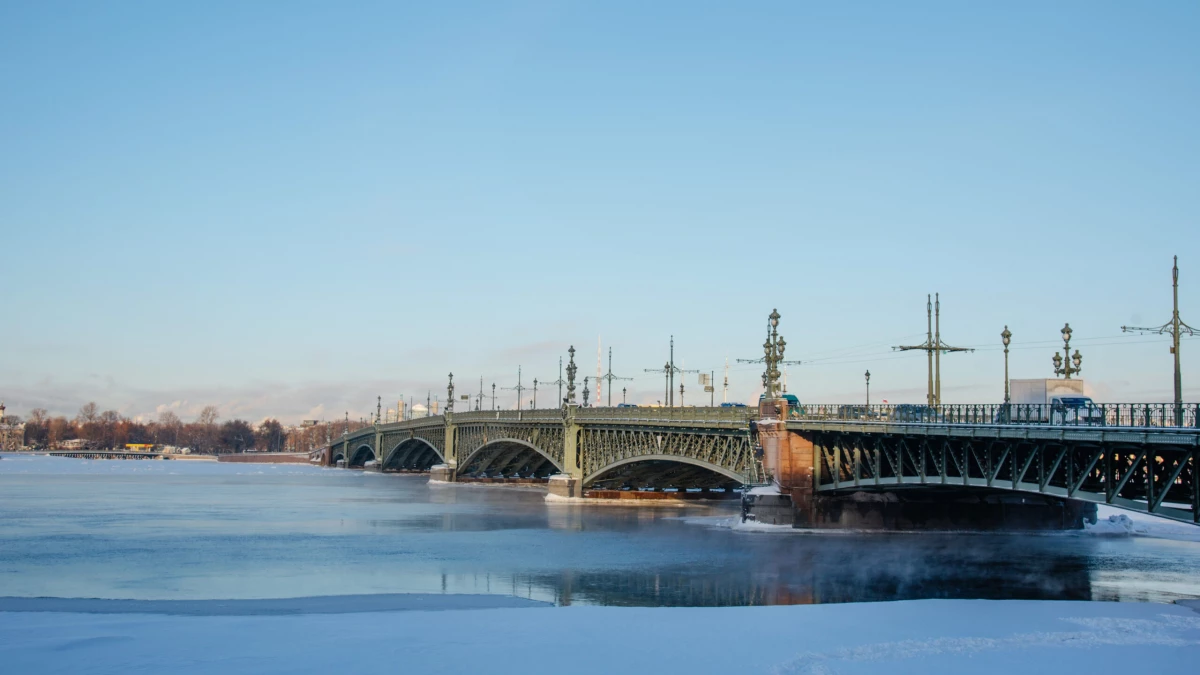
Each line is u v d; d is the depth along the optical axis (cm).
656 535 9294
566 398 14738
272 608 5288
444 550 8188
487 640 4091
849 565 7044
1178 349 5575
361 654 3822
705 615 4728
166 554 7919
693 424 10762
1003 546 8131
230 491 17538
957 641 4047
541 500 14912
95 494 16188
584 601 5631
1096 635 4203
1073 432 5500
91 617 4784
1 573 6794
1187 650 3906
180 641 4078
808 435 9200
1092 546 8244
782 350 9625
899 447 7612
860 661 3706
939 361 8612
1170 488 5178
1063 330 8344
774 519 9162
